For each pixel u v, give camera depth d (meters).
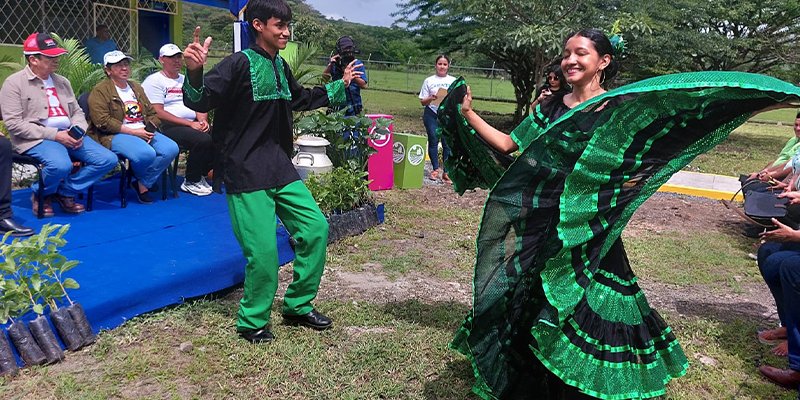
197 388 3.41
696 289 5.45
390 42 47.78
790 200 3.74
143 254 4.85
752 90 2.62
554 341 2.92
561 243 2.79
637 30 12.73
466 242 6.27
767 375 3.87
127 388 3.36
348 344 3.99
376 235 6.31
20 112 5.40
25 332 3.46
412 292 4.96
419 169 8.48
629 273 3.15
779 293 4.12
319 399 3.38
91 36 10.86
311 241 3.92
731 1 16.86
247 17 3.78
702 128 2.88
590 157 2.79
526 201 2.94
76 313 3.67
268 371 3.61
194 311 4.29
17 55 9.81
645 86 2.64
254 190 3.74
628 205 2.95
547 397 3.32
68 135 5.56
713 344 4.33
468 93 3.43
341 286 4.98
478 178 3.91
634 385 3.00
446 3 14.62
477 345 3.19
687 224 7.62
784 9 16.09
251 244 3.77
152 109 6.54
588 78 3.05
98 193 6.59
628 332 3.02
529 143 3.05
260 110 3.74
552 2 12.98
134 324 4.01
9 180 5.06
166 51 6.84
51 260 3.59
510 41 13.12
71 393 3.25
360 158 6.87
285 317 4.21
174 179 6.64
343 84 4.35
